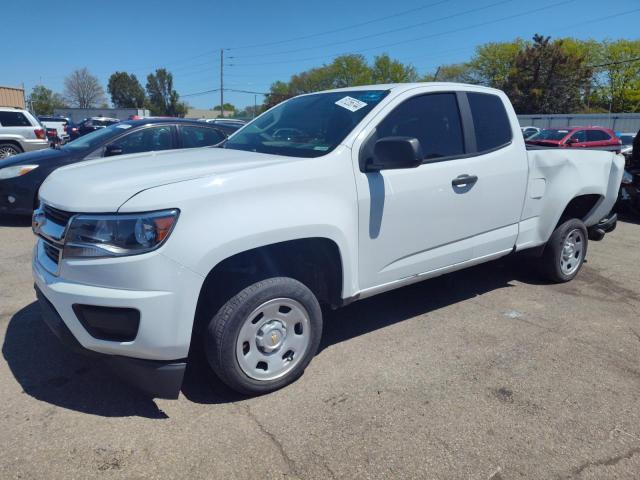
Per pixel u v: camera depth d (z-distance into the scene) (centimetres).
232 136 415
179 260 243
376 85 377
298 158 304
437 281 502
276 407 282
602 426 273
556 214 457
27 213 663
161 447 246
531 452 250
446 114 371
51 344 346
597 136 1797
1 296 427
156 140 712
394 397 295
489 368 332
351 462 239
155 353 249
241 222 258
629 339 382
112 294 241
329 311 423
